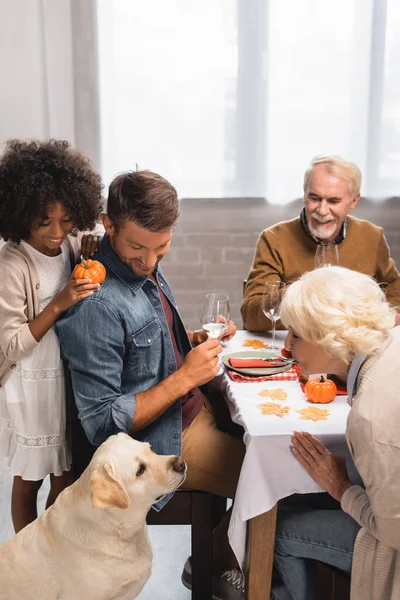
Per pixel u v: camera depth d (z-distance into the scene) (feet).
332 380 6.73
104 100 13.08
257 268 8.87
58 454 6.70
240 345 7.77
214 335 6.86
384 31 13.15
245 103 13.29
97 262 6.09
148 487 5.35
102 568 5.40
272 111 13.35
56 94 12.93
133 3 12.74
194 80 13.15
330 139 13.55
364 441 4.73
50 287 6.45
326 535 5.81
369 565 5.21
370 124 13.51
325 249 7.82
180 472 5.48
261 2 12.90
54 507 5.51
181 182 13.53
